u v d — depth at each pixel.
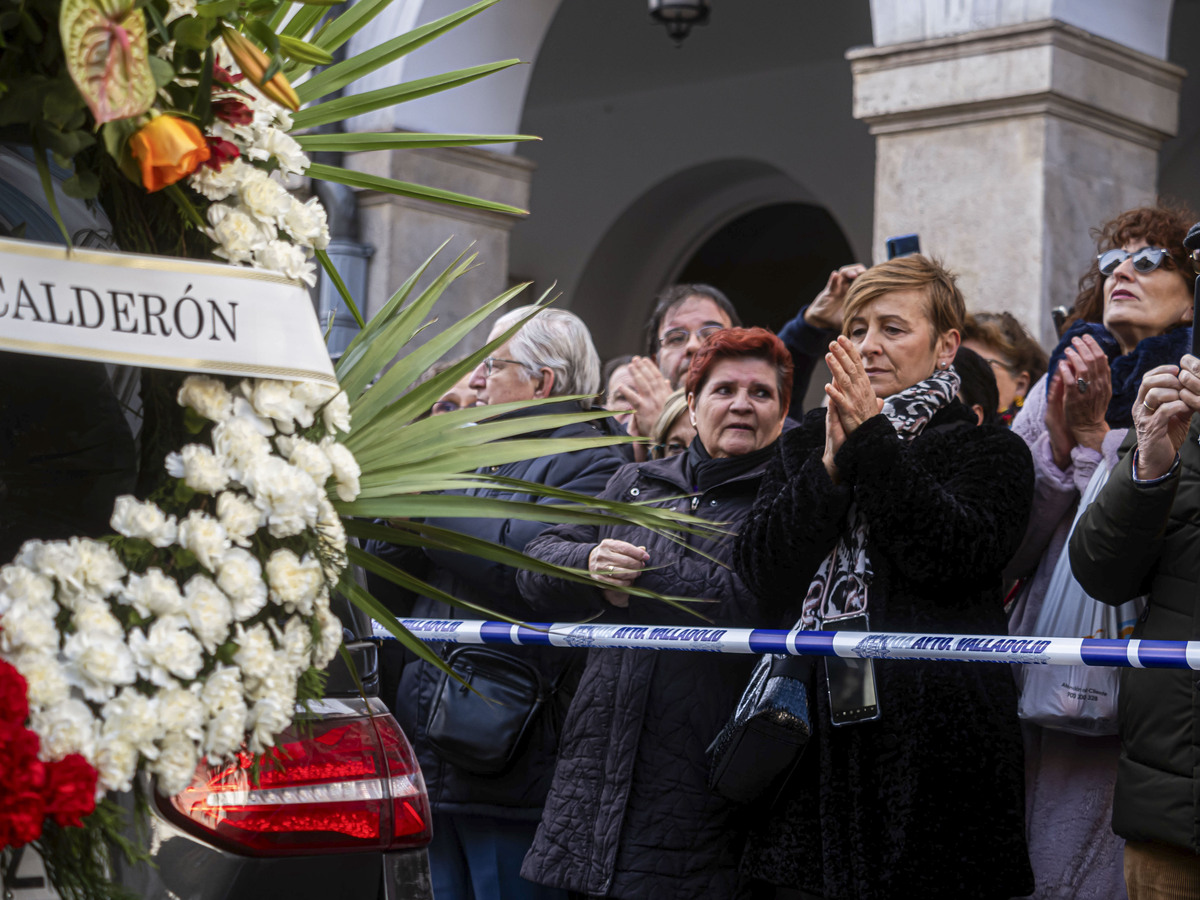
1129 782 2.41
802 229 10.34
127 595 1.46
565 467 3.08
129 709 1.43
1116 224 3.00
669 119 10.41
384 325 1.93
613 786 2.62
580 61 9.86
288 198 1.65
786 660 2.46
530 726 2.86
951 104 4.92
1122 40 5.03
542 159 10.99
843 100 9.60
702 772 2.59
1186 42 7.84
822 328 3.88
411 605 3.19
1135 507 2.37
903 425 2.59
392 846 1.78
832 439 2.45
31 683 1.39
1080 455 2.93
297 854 1.70
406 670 3.06
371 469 1.77
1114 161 5.01
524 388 3.21
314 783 1.73
